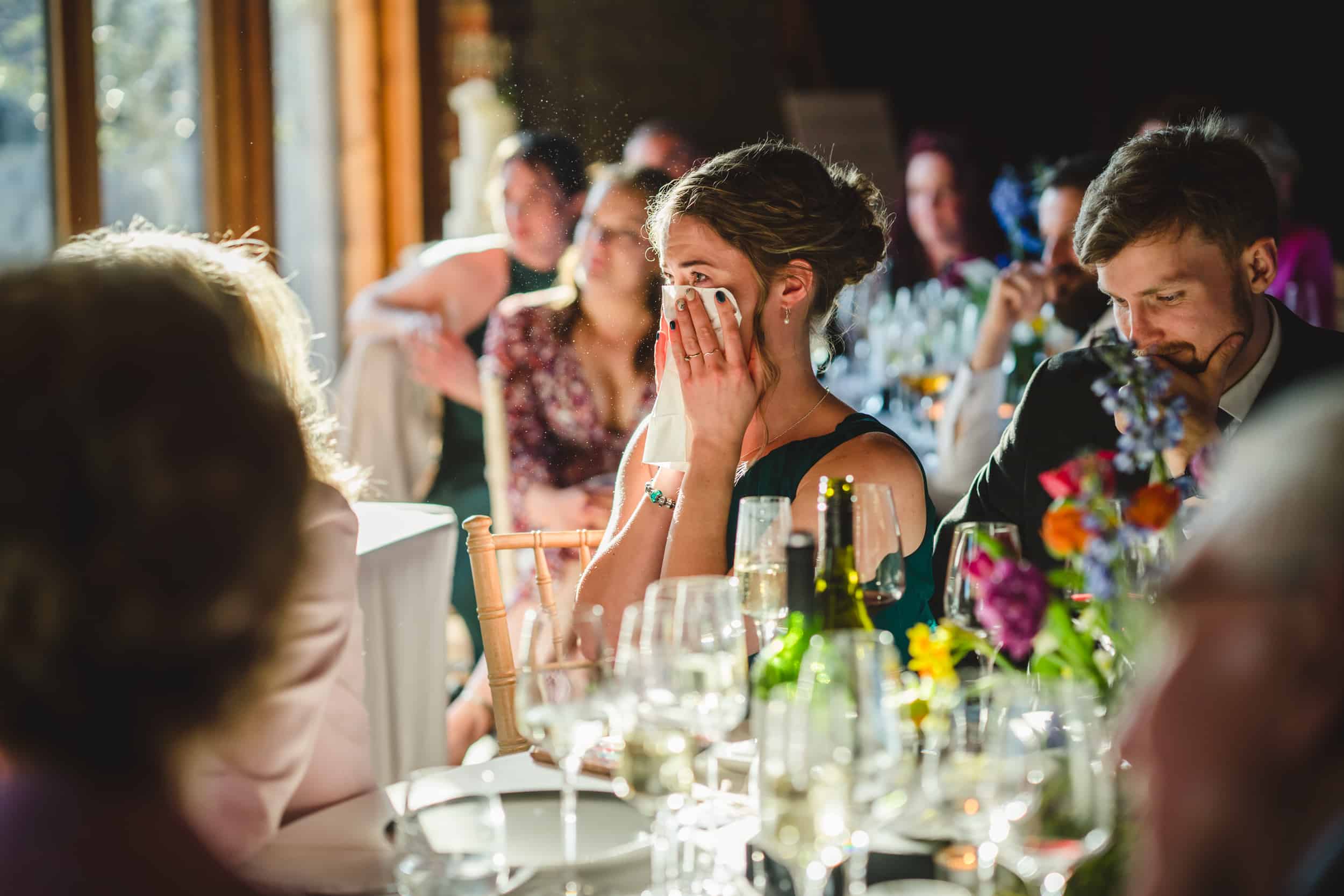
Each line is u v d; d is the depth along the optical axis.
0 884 0.59
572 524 3.56
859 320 2.07
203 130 5.11
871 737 0.97
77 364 0.62
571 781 1.27
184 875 0.62
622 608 1.92
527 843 1.25
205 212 5.14
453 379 4.29
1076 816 0.95
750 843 1.21
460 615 4.30
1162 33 8.47
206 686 0.64
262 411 0.67
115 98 4.66
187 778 0.65
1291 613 0.61
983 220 5.00
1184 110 4.18
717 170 1.83
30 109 4.23
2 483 0.60
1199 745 0.64
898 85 8.67
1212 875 0.64
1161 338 1.75
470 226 6.52
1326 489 0.62
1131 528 1.08
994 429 3.32
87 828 0.60
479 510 4.39
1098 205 1.75
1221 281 1.70
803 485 1.80
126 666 0.61
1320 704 0.61
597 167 5.11
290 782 1.20
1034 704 1.10
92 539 0.60
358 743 1.39
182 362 0.64
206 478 0.62
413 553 2.90
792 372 1.88
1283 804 0.63
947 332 4.16
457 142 6.73
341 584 1.32
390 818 1.28
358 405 4.33
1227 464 0.69
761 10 7.86
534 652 1.22
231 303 1.46
